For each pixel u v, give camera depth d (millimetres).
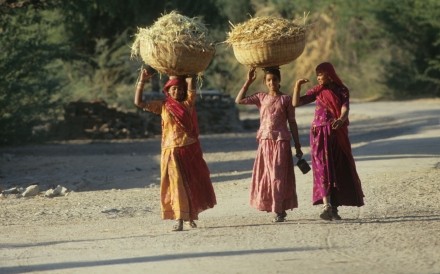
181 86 26094
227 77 134000
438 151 48625
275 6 143375
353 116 99875
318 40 146375
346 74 142000
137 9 87000
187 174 26031
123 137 84500
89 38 105250
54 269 20766
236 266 20000
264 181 26547
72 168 55188
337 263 19938
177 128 26000
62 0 74062
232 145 73375
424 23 131375
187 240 23938
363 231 24234
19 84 72500
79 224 29875
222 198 35281
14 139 75625
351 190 26266
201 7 91125
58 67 86125
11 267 21344
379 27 137625
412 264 19703
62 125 84125
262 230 25109
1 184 47625
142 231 26672
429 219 26359
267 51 25578
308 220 26828
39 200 38188
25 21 76750
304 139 73250
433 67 130375
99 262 21344
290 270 19375
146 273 19703
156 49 25391
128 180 47469
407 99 132500
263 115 26688
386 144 55094
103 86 103938
